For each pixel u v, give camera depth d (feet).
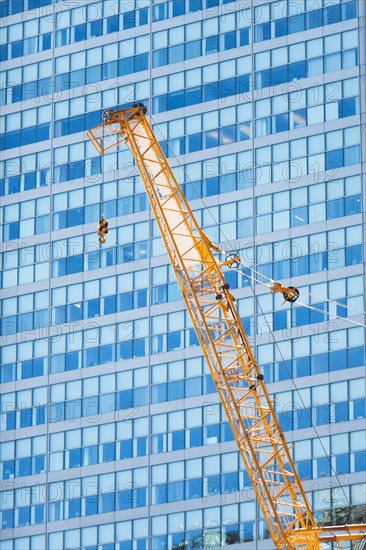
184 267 595.06
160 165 606.55
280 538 594.65
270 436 595.88
